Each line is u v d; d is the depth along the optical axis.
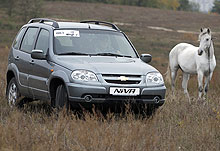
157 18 127.25
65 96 14.33
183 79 24.50
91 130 12.40
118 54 16.17
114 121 13.84
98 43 16.23
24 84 16.81
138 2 197.00
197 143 12.26
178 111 16.45
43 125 13.67
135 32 82.25
